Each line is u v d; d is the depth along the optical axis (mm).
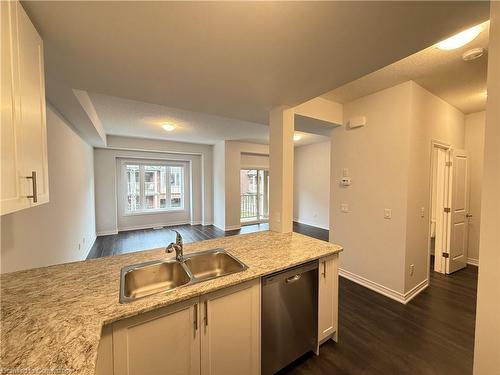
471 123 3533
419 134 2592
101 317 958
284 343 1592
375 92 2738
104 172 5691
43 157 1135
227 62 1483
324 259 1827
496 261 949
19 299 1101
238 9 1015
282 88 1903
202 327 1243
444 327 2100
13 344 798
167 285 1588
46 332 862
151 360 1096
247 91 1957
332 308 1899
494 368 959
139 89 1916
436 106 2854
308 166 6855
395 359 1735
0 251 1556
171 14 1041
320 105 2906
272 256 1697
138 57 1422
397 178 2549
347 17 1068
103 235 5680
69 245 3180
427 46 1315
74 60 1451
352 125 2973
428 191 2797
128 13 1032
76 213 3604
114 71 1603
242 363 1401
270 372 1528
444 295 2676
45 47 1296
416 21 1097
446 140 3098
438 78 2375
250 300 1421
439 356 1758
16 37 888
